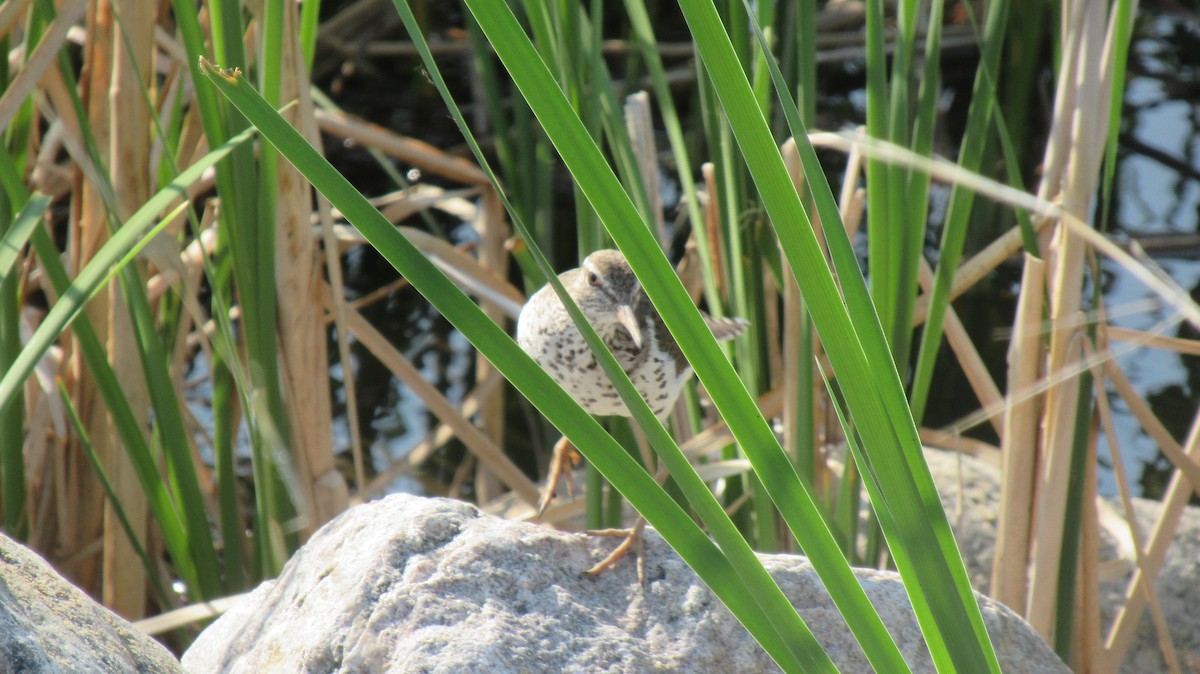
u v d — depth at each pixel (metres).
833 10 21.56
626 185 9.60
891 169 8.15
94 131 9.39
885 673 4.76
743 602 4.74
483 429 13.98
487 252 14.16
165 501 9.43
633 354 8.75
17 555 5.70
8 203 8.81
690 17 4.18
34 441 10.60
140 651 5.66
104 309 9.91
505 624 6.50
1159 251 18.36
